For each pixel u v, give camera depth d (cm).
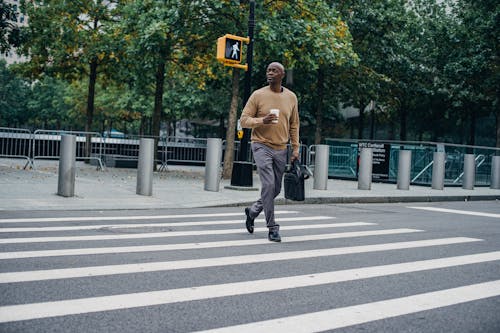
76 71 2397
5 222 673
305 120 2788
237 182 1204
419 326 325
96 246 540
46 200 893
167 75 2092
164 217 791
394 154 1712
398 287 422
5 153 1555
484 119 2867
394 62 2489
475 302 384
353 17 2302
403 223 841
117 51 2028
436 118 2948
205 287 400
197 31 1471
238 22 1452
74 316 320
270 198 619
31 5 2225
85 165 1944
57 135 1631
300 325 319
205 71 1847
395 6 2370
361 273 468
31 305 338
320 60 1502
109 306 343
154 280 415
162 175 1642
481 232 768
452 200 1383
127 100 3428
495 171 1725
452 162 1739
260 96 623
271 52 1454
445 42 2620
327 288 412
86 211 820
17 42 1908
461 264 522
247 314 338
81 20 2183
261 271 461
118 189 1117
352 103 2720
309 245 602
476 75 2491
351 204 1152
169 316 328
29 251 502
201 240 603
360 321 331
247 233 670
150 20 1472
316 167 1351
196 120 3122
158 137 1847
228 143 1531
